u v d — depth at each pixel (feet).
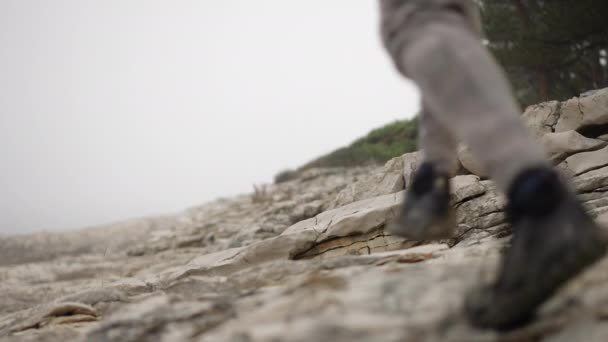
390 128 88.69
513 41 57.21
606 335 3.69
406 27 4.25
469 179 17.38
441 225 4.42
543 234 3.63
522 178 3.66
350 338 3.97
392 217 15.58
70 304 11.51
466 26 4.28
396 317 4.17
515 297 3.70
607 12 48.34
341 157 79.66
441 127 4.54
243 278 9.53
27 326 11.25
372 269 6.82
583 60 55.88
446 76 3.87
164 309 5.90
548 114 19.49
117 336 5.44
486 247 8.98
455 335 3.91
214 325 5.28
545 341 3.90
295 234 15.39
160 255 41.32
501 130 3.70
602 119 18.12
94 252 70.23
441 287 4.58
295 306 4.69
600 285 4.57
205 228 50.88
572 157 17.19
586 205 13.55
